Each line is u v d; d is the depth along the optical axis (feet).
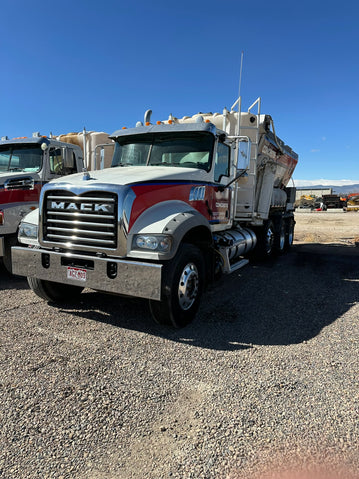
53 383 9.63
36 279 15.39
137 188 13.07
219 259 18.47
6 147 23.82
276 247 31.86
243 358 11.29
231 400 8.98
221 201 19.07
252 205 25.21
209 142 17.49
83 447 7.27
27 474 6.54
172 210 13.92
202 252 15.69
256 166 25.27
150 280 11.85
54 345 12.05
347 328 13.91
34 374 10.07
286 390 9.44
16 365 10.57
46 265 13.93
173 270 12.73
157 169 15.93
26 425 7.90
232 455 7.06
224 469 6.70
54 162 23.25
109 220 12.67
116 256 12.64
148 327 13.85
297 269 25.82
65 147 22.29
